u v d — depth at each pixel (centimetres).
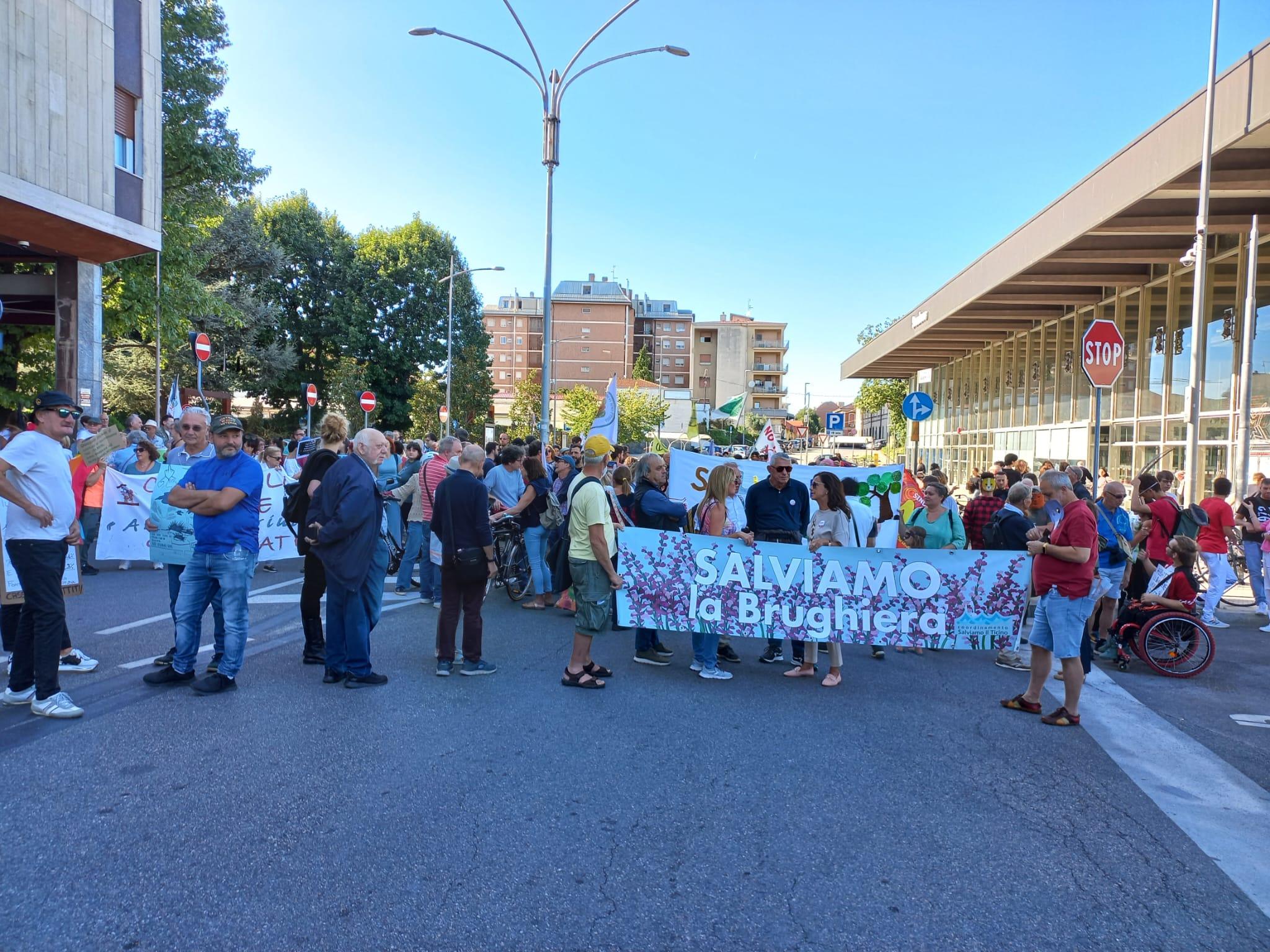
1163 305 1931
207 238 3266
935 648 691
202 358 1844
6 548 525
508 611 948
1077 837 414
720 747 520
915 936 322
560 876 356
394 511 1146
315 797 423
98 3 1675
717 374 11619
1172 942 324
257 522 605
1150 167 1380
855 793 457
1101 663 809
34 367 2644
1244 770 518
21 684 551
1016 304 2405
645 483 827
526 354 11881
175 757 469
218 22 2589
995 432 3091
